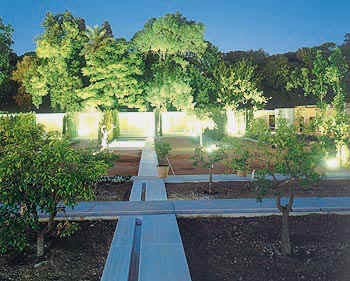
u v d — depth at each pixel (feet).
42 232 23.59
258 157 26.96
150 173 53.06
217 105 124.47
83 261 22.39
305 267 21.16
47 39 125.90
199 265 21.54
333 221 29.19
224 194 38.86
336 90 75.00
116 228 27.94
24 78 135.03
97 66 125.39
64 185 22.11
